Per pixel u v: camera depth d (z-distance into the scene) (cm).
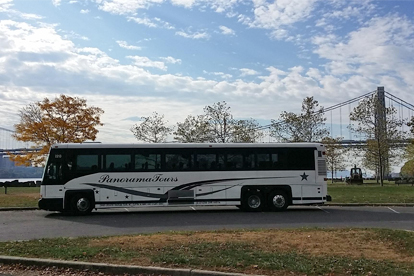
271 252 927
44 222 1672
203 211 2078
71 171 1945
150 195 1975
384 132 4950
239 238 1097
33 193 3344
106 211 2117
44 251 955
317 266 814
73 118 3047
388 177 7412
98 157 1969
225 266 824
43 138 2995
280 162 2056
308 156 2070
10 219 1778
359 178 5862
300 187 2050
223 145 2047
